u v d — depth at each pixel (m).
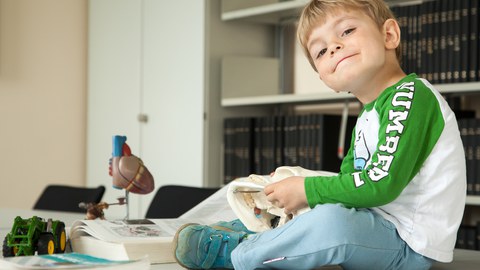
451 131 1.10
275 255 1.02
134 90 3.82
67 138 4.12
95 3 4.09
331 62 1.16
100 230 1.18
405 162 1.04
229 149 3.36
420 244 1.06
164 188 2.07
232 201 1.21
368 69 1.14
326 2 1.18
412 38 2.73
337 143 2.99
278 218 1.24
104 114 4.02
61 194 2.59
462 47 2.59
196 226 1.10
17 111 3.97
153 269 1.08
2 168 3.92
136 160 1.42
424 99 1.08
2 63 3.91
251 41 3.55
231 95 3.43
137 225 1.26
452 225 1.10
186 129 3.50
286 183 1.11
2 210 2.47
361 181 1.04
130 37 3.85
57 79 4.09
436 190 1.08
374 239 1.02
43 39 4.05
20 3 3.97
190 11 3.48
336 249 0.98
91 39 4.12
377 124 1.14
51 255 0.99
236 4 3.45
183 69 3.52
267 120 3.19
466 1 2.58
